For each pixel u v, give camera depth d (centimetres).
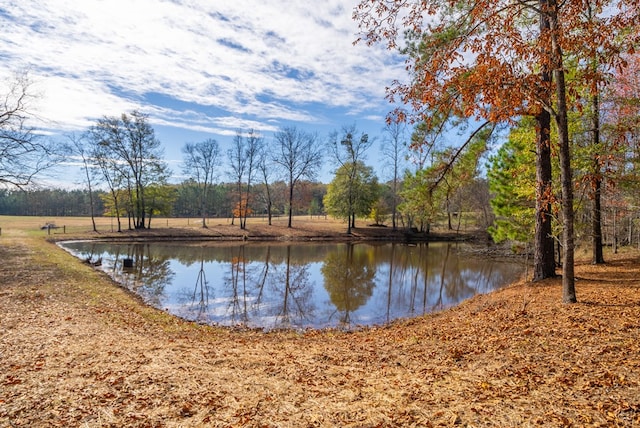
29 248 2334
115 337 742
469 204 4316
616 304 733
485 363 545
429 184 1083
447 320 956
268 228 4675
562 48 567
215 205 8144
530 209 1432
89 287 1375
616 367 458
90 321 873
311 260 2683
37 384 471
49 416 393
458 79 582
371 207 4947
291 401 445
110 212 4353
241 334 1003
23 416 391
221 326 1109
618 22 528
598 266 1384
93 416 397
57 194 8075
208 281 1864
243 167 4788
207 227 4612
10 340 666
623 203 1506
